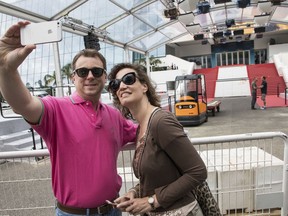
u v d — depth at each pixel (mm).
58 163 1719
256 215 2764
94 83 1764
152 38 19359
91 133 1724
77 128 1703
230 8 17078
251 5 15289
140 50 20875
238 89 25609
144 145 1552
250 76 26766
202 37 22047
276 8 15555
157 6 13422
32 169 3254
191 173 1457
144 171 1549
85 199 1706
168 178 1523
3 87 1410
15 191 3346
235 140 2545
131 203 1548
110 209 1790
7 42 1403
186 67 29562
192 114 11008
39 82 22969
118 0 10922
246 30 26016
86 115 1748
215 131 9711
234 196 2826
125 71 1689
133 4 11836
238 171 2809
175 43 34062
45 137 1705
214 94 26125
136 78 1670
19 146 7816
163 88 26078
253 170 2814
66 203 1735
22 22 1362
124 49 17672
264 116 12289
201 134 9391
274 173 2848
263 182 2787
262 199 2682
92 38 11727
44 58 23484
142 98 1681
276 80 24047
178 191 1466
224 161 3027
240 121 11430
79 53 1809
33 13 8594
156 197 1519
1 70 1367
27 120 1575
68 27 10258
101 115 1801
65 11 9414
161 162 1510
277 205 2699
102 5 10844
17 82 1417
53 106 1685
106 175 1746
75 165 1702
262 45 34031
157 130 1480
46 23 1368
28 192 3264
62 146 1693
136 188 1766
